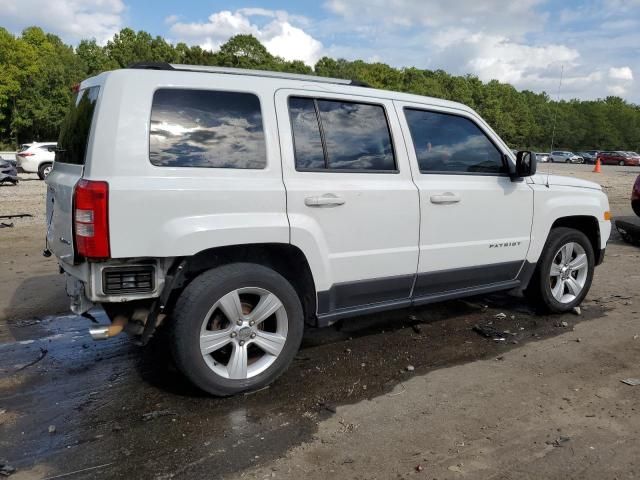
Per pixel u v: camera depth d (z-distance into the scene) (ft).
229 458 9.77
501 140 16.25
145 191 10.62
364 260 13.47
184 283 11.89
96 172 10.57
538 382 12.91
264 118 12.13
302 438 10.41
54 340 15.74
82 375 13.34
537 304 17.90
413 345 15.34
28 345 15.34
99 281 10.73
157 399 12.05
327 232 12.80
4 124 189.88
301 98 12.80
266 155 12.07
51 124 181.57
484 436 10.48
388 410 11.52
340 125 13.29
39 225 36.19
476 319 17.61
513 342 15.57
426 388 12.59
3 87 172.96
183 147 11.23
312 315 13.25
